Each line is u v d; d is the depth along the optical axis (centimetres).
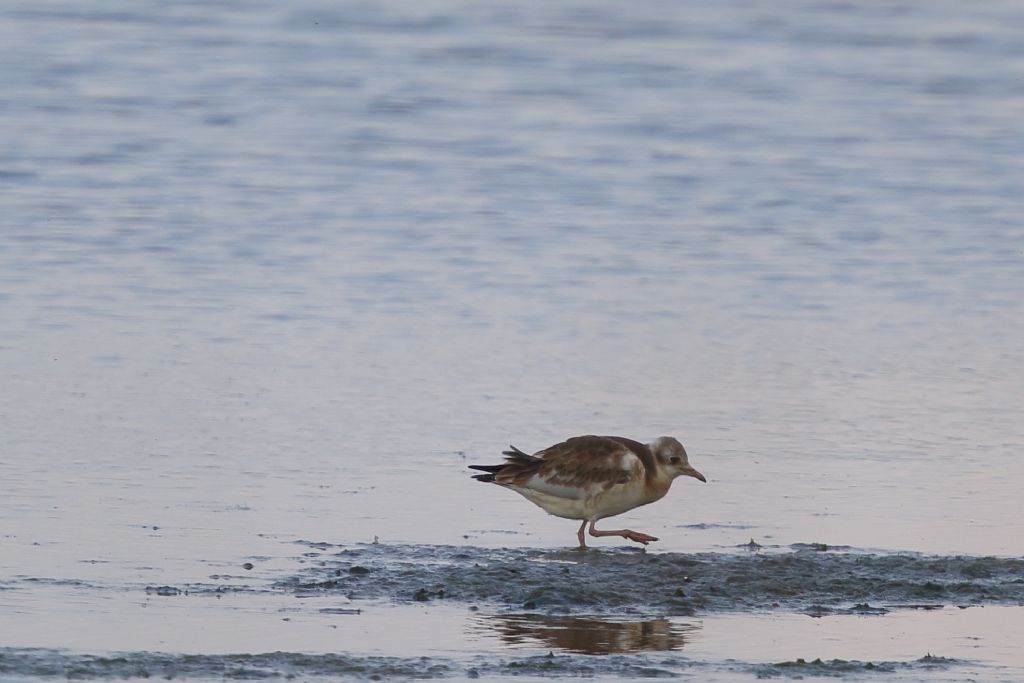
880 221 3303
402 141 4131
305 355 2247
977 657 1215
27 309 2459
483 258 2938
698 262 2939
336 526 1538
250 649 1194
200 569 1388
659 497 1550
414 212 3328
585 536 1548
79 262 2808
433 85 4931
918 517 1611
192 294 2603
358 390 2070
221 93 4697
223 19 6025
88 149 3875
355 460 1773
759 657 1209
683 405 2045
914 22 6253
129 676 1128
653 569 1418
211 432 1861
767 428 1953
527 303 2612
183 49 5388
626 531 1523
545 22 6156
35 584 1333
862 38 5881
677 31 5997
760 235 3175
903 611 1328
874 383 2177
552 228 3209
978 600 1359
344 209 3334
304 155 3925
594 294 2684
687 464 1552
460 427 1914
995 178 3747
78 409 1941
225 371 2147
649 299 2655
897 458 1839
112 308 2488
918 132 4328
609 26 6097
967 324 2519
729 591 1367
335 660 1172
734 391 2122
